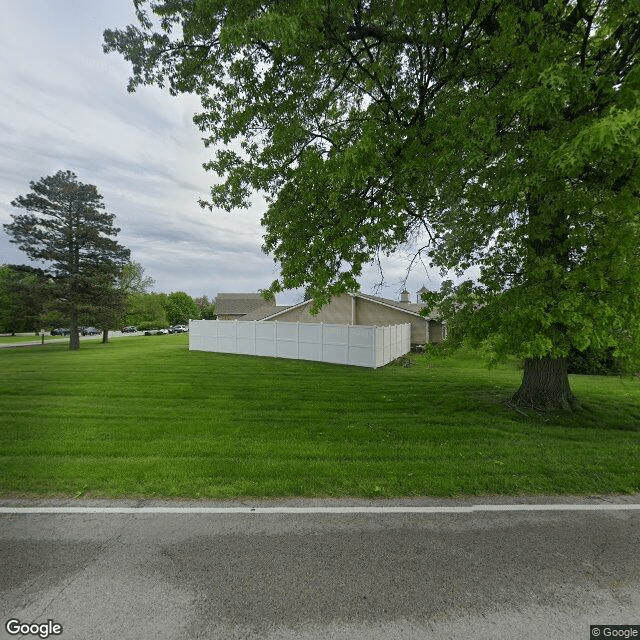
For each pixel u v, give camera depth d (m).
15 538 3.20
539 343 5.29
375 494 4.13
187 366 14.90
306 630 2.25
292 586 2.63
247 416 7.64
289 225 7.66
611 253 5.29
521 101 4.18
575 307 5.27
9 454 5.29
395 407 8.49
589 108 5.08
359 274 7.19
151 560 2.90
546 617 2.38
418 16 6.00
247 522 3.50
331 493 4.14
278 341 18.58
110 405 8.43
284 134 6.65
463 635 2.23
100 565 2.84
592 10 5.86
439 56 6.51
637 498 4.14
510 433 6.62
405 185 6.59
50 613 2.36
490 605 2.47
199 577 2.71
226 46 5.10
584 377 13.18
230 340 20.41
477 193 6.13
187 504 3.86
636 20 5.09
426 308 7.44
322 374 13.21
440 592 2.59
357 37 6.69
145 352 21.25
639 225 5.59
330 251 7.06
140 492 4.11
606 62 5.59
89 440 5.91
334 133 6.98
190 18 6.30
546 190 5.21
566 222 5.86
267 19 4.48
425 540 3.23
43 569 2.79
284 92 6.65
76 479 4.38
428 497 4.09
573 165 3.98
